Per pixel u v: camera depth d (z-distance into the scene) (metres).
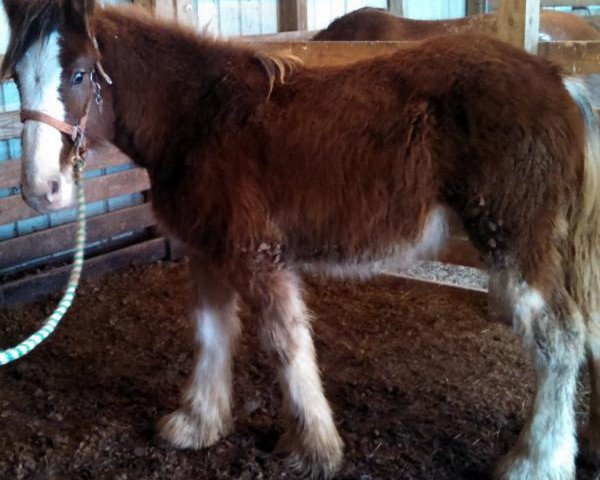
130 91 2.59
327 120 2.44
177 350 3.67
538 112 2.28
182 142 2.57
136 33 2.59
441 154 2.35
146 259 4.94
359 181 2.41
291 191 2.48
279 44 4.04
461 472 2.64
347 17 5.51
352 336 3.78
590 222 2.38
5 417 3.06
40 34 2.31
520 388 3.21
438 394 3.17
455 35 2.55
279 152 2.47
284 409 2.68
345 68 2.56
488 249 2.40
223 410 2.89
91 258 4.76
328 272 2.67
